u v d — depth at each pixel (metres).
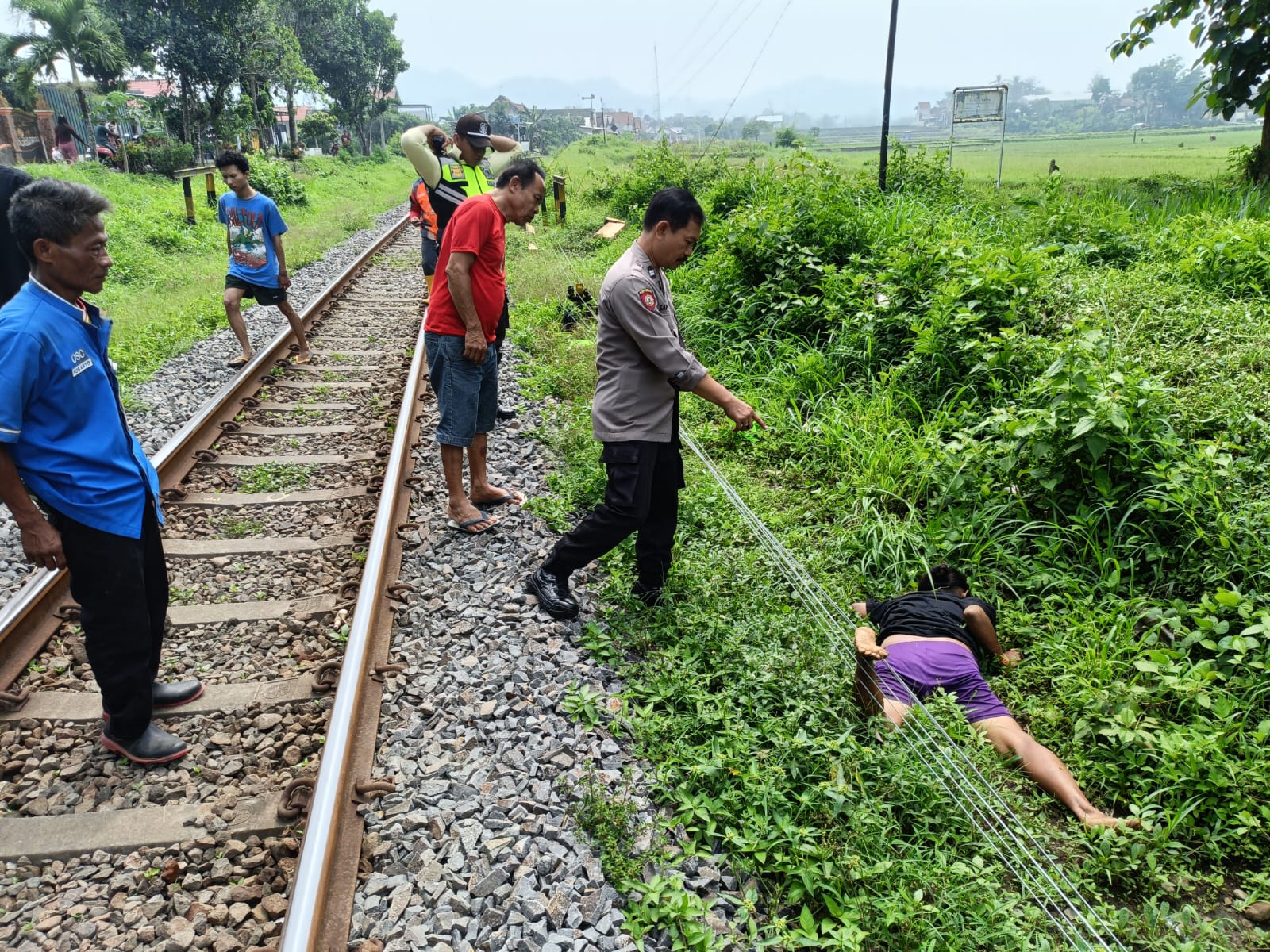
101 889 2.62
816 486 5.41
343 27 50.56
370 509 5.07
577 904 2.49
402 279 12.50
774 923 2.45
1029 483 4.68
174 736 3.16
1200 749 3.11
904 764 3.00
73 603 3.98
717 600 4.02
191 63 26.95
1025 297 6.34
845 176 12.95
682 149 19.41
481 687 3.43
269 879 2.65
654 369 3.65
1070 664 3.77
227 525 4.94
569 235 15.62
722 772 2.98
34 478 2.77
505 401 6.70
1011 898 2.60
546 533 4.75
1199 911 2.75
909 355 6.27
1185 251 8.00
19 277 4.27
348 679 3.20
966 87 16.91
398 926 2.42
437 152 6.48
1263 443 4.61
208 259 13.62
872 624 3.99
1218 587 3.93
